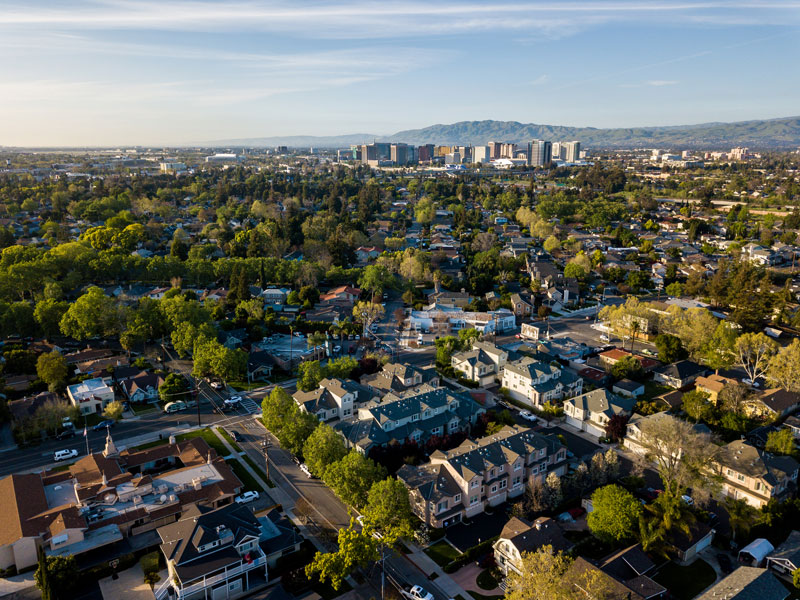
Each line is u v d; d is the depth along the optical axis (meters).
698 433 86.75
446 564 72.94
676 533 74.81
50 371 120.75
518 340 159.62
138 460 92.81
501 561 72.31
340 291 198.00
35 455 98.88
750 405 111.25
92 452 99.81
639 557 70.50
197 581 65.31
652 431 86.25
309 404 109.06
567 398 120.00
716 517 81.88
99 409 115.94
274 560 72.81
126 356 140.75
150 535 76.75
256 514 82.00
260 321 167.62
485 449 88.88
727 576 67.81
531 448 89.38
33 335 152.88
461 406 110.06
